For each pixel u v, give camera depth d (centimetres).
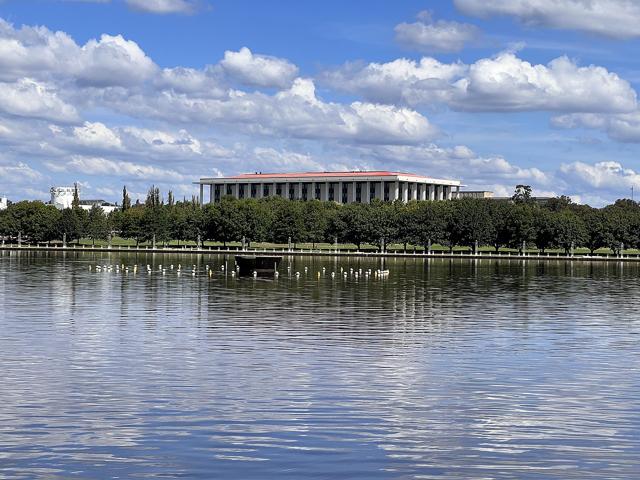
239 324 6575
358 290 10700
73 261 17950
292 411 3594
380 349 5331
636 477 2802
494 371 4597
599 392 4066
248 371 4481
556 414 3619
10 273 13300
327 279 13038
